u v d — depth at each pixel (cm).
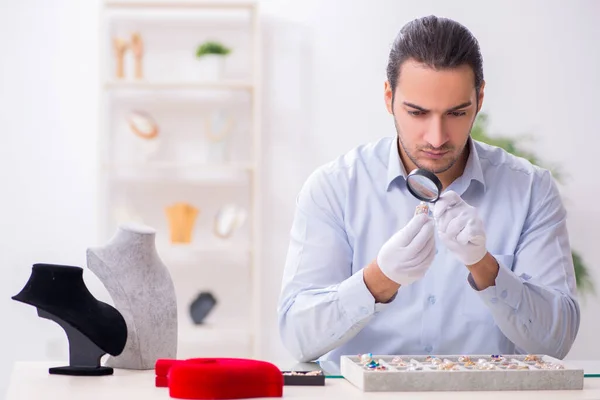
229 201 470
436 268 195
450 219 163
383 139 208
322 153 471
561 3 475
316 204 200
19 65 459
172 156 466
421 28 171
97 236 452
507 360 159
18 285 455
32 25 459
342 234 200
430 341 194
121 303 168
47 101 461
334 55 471
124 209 450
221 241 462
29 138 459
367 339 195
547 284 190
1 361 450
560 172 474
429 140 171
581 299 473
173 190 468
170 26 466
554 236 196
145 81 441
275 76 470
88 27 463
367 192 200
